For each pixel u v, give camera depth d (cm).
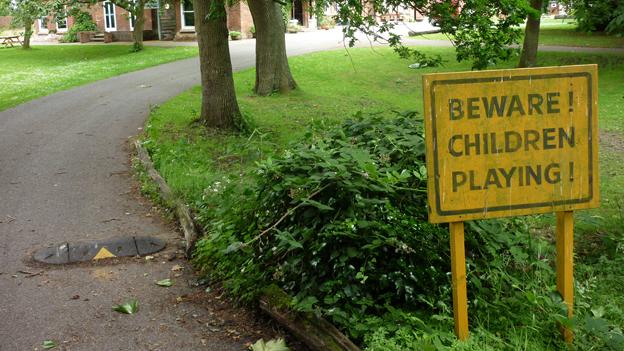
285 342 454
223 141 1267
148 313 516
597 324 405
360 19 1040
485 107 391
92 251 672
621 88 2022
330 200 461
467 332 402
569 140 401
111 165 1084
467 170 392
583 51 2656
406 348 398
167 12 4106
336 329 420
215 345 459
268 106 1764
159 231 754
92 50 3556
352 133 604
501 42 935
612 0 848
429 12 985
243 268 520
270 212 508
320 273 457
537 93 396
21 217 800
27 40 3791
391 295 450
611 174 1020
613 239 635
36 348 457
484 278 479
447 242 475
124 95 1864
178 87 2023
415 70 2441
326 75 2378
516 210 399
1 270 618
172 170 969
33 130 1363
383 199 468
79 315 513
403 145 534
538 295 449
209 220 676
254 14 1942
